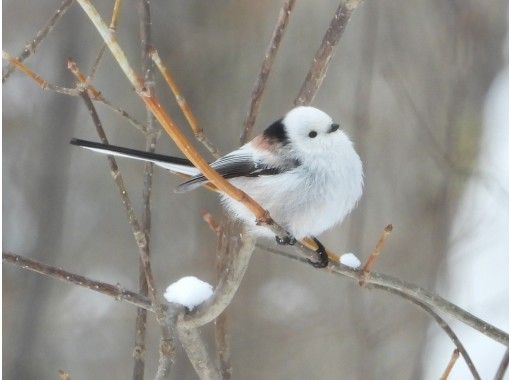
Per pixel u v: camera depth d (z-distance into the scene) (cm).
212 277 1278
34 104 1413
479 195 1291
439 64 1284
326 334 1256
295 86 1348
